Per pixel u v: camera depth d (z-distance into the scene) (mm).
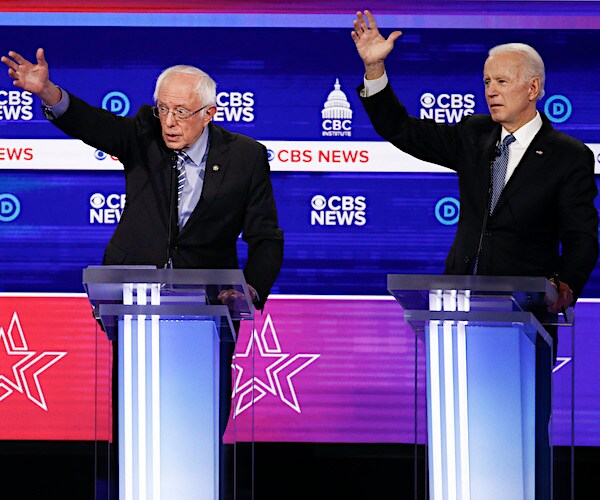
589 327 17906
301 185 18203
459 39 18234
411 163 18188
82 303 18031
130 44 18250
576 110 18188
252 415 10250
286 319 18094
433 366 10164
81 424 17953
